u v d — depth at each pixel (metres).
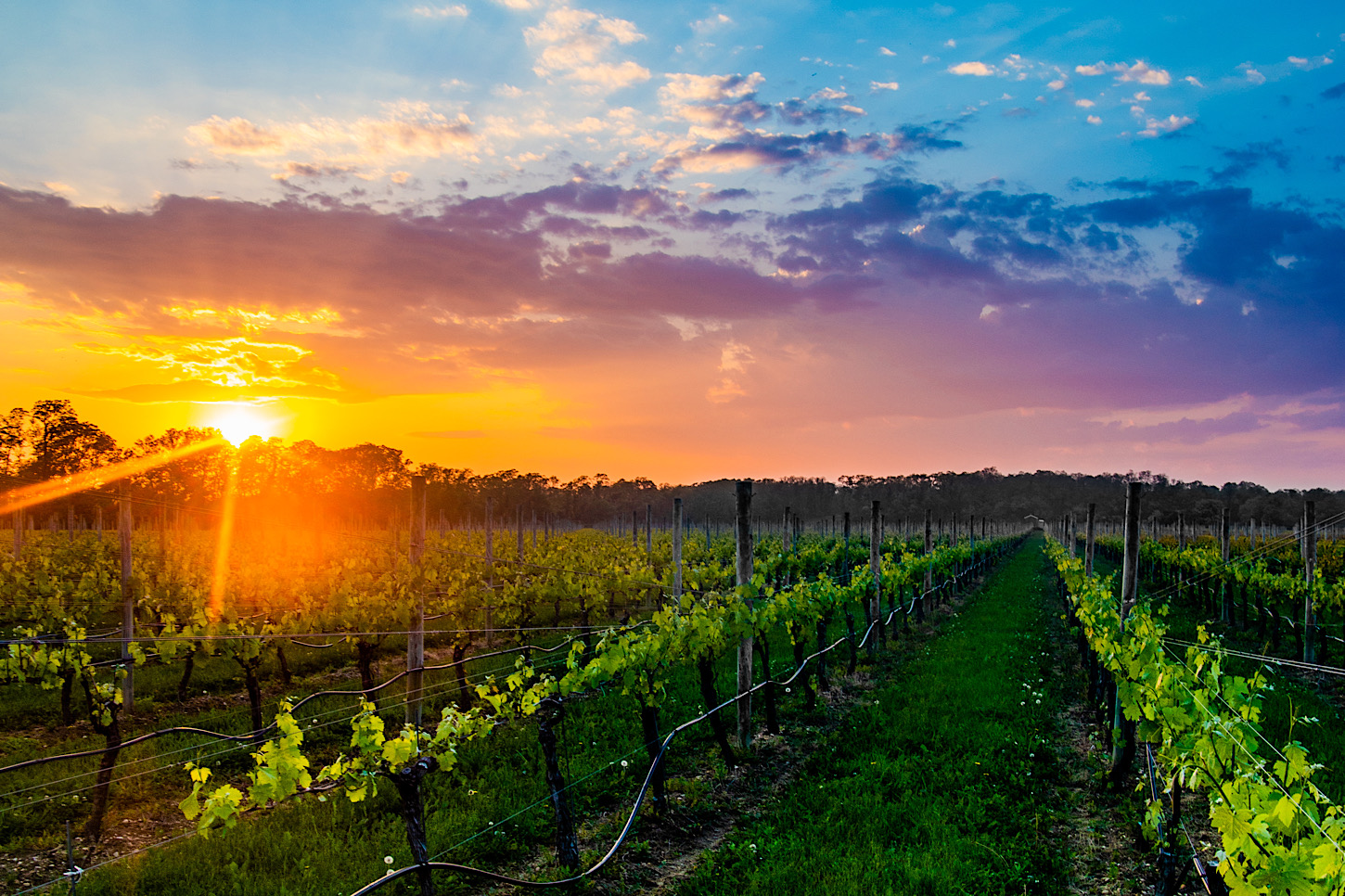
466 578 17.16
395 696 12.02
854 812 7.42
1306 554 15.20
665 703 11.55
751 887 5.97
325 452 73.69
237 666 14.05
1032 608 24.80
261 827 6.97
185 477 56.59
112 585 17.66
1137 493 8.98
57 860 6.54
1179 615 22.36
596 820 7.55
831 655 16.20
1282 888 3.73
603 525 75.75
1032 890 6.02
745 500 10.10
